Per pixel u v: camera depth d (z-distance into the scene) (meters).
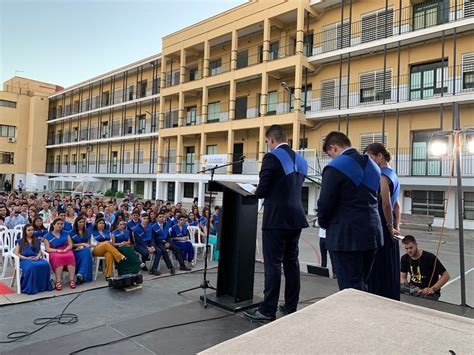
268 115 21.72
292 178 3.41
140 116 33.34
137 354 2.80
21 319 3.84
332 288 4.80
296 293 3.61
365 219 2.92
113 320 3.78
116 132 35.28
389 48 18.69
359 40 19.66
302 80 22.09
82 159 39.84
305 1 20.64
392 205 3.65
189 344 2.96
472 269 8.50
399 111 18.45
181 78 27.12
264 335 1.33
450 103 16.28
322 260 7.40
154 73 31.42
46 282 5.23
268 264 3.43
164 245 7.13
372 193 3.00
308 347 1.23
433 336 1.32
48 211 11.17
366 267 3.05
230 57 25.98
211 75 25.34
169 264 6.96
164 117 28.89
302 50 20.66
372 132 19.52
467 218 16.27
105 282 5.92
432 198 17.12
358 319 1.46
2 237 7.57
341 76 19.81
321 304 1.63
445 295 6.21
